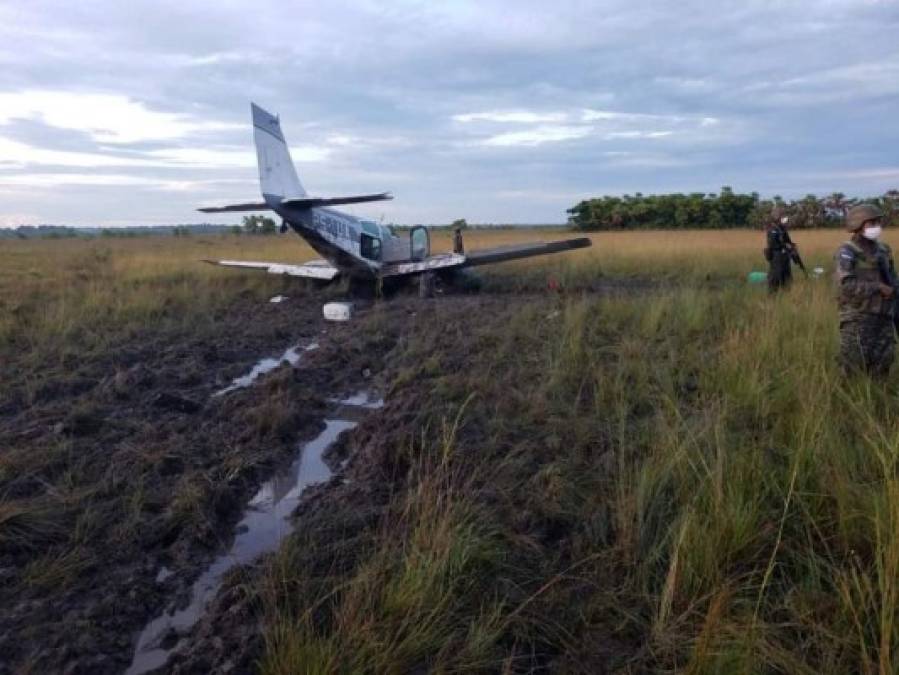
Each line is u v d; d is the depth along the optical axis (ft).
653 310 30.66
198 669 9.32
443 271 52.24
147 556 12.69
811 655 8.78
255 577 11.48
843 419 15.23
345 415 21.33
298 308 43.83
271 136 47.67
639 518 11.68
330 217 47.29
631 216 166.50
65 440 17.99
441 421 18.02
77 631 10.28
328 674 8.50
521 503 13.58
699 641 8.36
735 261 59.36
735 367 19.77
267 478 16.51
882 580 9.11
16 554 12.57
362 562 11.48
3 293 45.29
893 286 18.17
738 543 10.79
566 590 10.63
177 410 21.39
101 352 28.60
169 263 64.08
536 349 26.84
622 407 18.02
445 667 8.87
